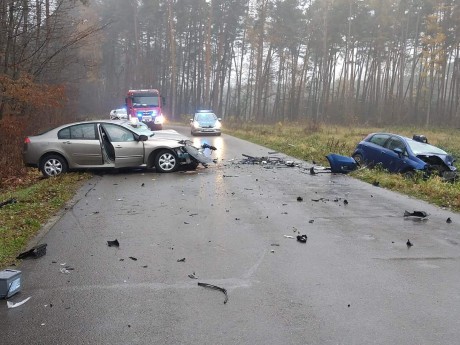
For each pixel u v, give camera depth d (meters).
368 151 15.23
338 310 4.41
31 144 13.08
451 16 51.03
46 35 17.55
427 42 50.72
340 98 67.12
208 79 52.34
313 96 72.75
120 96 72.56
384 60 64.31
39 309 4.45
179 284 5.07
